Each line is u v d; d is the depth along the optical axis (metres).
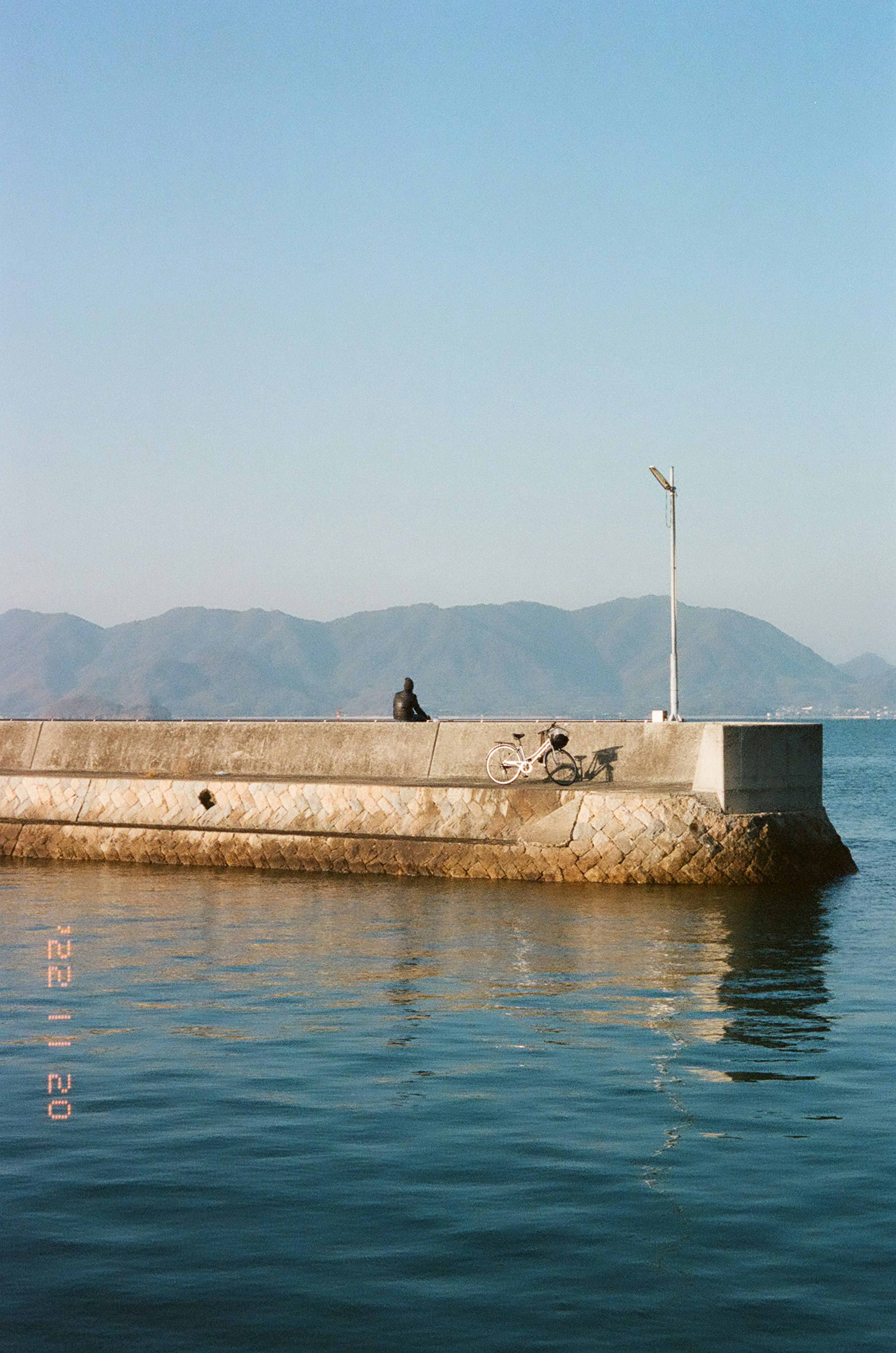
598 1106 12.98
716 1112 12.77
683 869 29.55
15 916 25.94
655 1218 10.10
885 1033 16.05
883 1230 9.85
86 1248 9.62
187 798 35.53
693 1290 8.91
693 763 31.86
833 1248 9.55
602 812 30.30
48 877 32.44
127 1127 12.39
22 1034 16.22
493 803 31.45
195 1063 14.73
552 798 30.97
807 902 27.52
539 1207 10.32
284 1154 11.59
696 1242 9.66
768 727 31.19
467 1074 14.20
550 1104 13.05
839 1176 10.95
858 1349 8.15
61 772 40.72
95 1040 15.88
